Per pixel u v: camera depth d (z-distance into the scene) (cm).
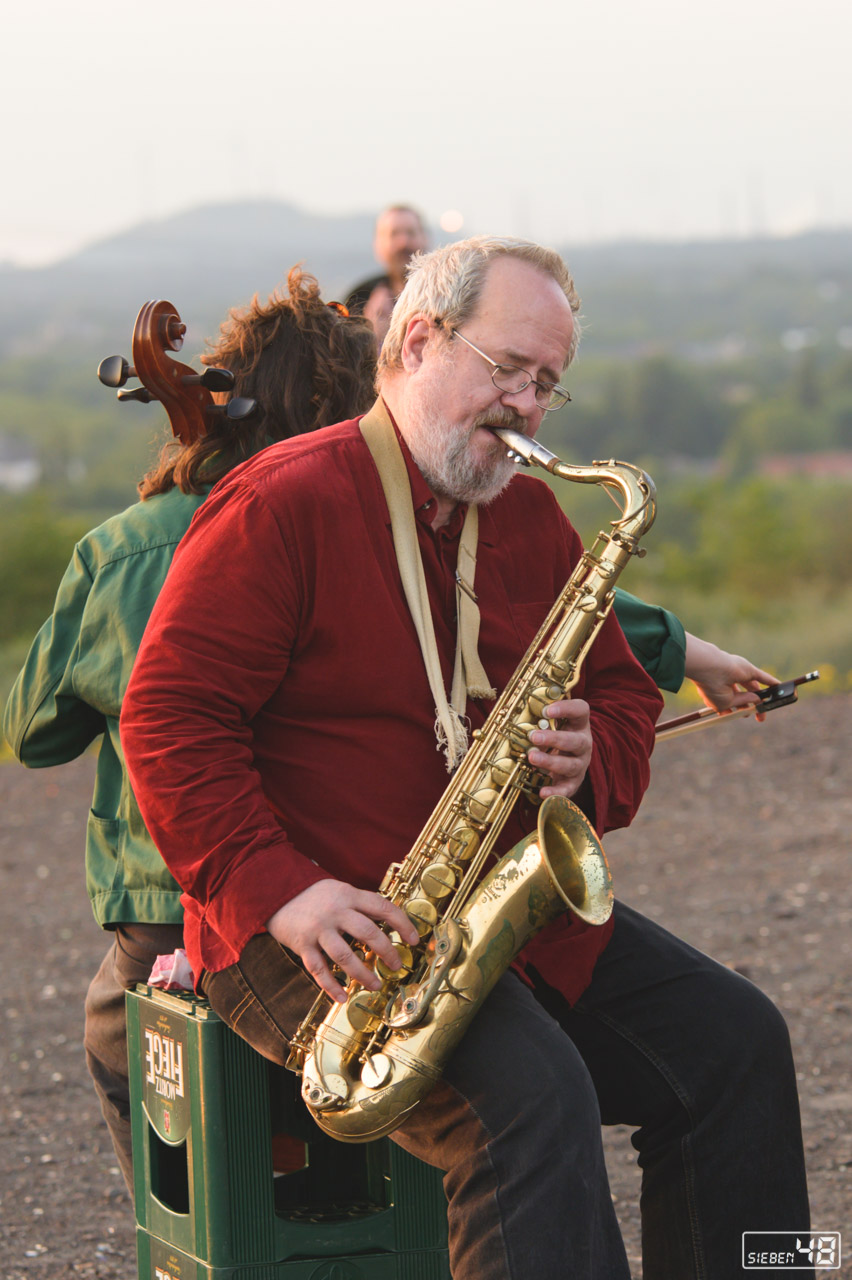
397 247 652
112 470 8900
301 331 301
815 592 2241
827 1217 358
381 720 251
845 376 13175
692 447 12606
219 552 245
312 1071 231
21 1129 446
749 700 338
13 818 845
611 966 267
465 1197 227
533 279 255
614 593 277
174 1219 263
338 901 229
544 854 235
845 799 796
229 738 242
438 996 230
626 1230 369
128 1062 284
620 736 273
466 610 261
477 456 255
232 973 247
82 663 291
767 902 629
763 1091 257
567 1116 222
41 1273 351
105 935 639
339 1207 266
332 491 250
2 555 2412
